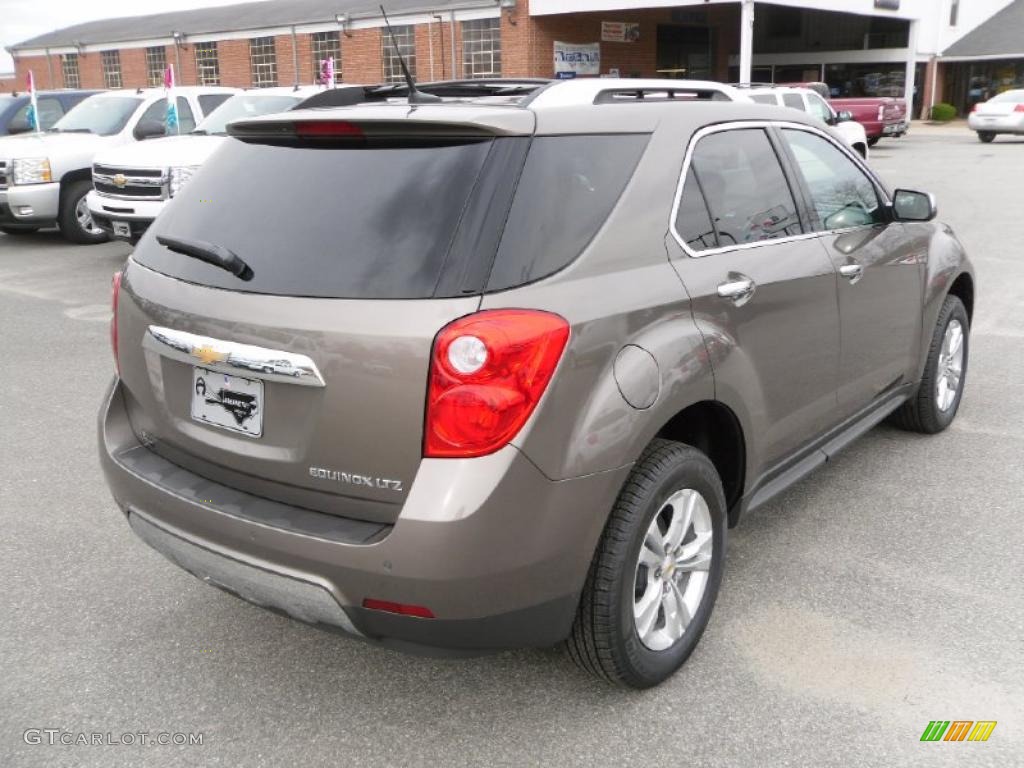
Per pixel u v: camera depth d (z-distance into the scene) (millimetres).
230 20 34719
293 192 2691
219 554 2619
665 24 30266
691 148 3072
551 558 2465
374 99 3633
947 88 40344
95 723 2846
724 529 3105
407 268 2416
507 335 2324
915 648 3150
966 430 5184
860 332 3898
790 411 3459
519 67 25859
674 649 2963
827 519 4121
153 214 10031
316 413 2463
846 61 35969
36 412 5754
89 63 38469
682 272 2873
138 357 2938
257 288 2572
